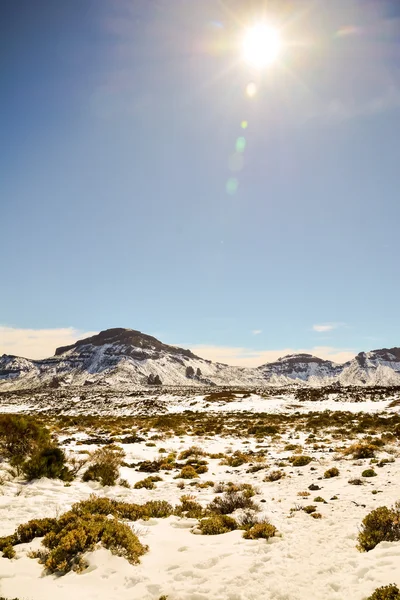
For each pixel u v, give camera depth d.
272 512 9.80
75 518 7.88
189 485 14.08
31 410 66.62
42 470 14.02
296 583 5.57
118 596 5.36
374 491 10.98
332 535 7.60
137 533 8.09
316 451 21.08
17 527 8.53
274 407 55.97
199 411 55.75
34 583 5.71
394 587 4.84
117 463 17.12
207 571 6.12
